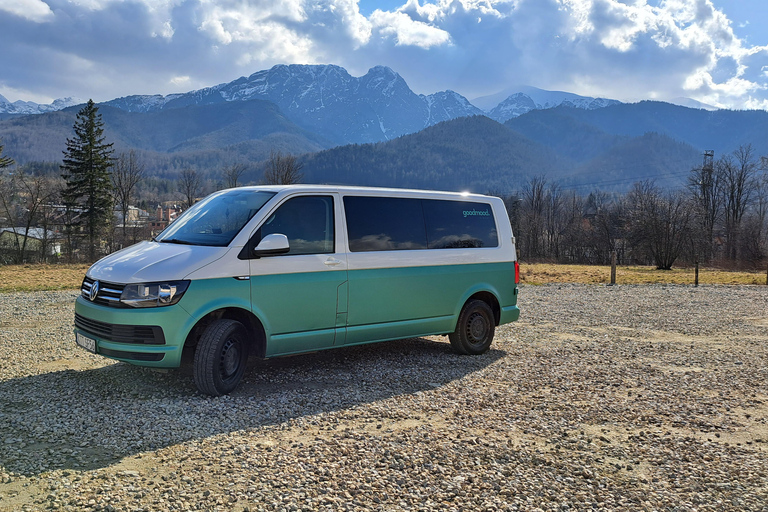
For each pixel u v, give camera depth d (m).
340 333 6.26
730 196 65.44
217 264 5.42
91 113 51.44
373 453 4.17
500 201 8.13
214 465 3.88
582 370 7.01
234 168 72.06
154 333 5.12
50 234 51.12
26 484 3.53
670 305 14.52
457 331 7.48
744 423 5.14
